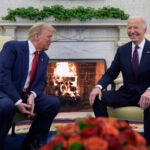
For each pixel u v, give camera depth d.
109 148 1.05
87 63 5.11
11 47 2.65
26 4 5.05
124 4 5.17
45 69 2.75
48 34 2.68
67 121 4.22
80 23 4.93
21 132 3.51
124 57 2.90
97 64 5.12
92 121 1.18
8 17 4.85
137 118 2.75
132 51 2.90
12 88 2.54
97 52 5.09
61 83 5.12
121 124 1.20
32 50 2.68
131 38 2.88
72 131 1.13
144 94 2.63
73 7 5.07
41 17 4.85
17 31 4.94
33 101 2.57
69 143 1.07
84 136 1.10
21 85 2.62
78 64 5.11
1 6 5.02
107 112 2.83
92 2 5.12
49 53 5.02
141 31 2.85
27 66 2.64
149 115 2.64
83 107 5.16
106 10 4.95
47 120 2.71
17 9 4.85
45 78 2.79
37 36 2.67
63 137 1.12
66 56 5.05
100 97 2.80
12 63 2.61
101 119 1.21
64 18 4.86
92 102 2.81
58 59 5.05
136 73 2.83
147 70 2.81
